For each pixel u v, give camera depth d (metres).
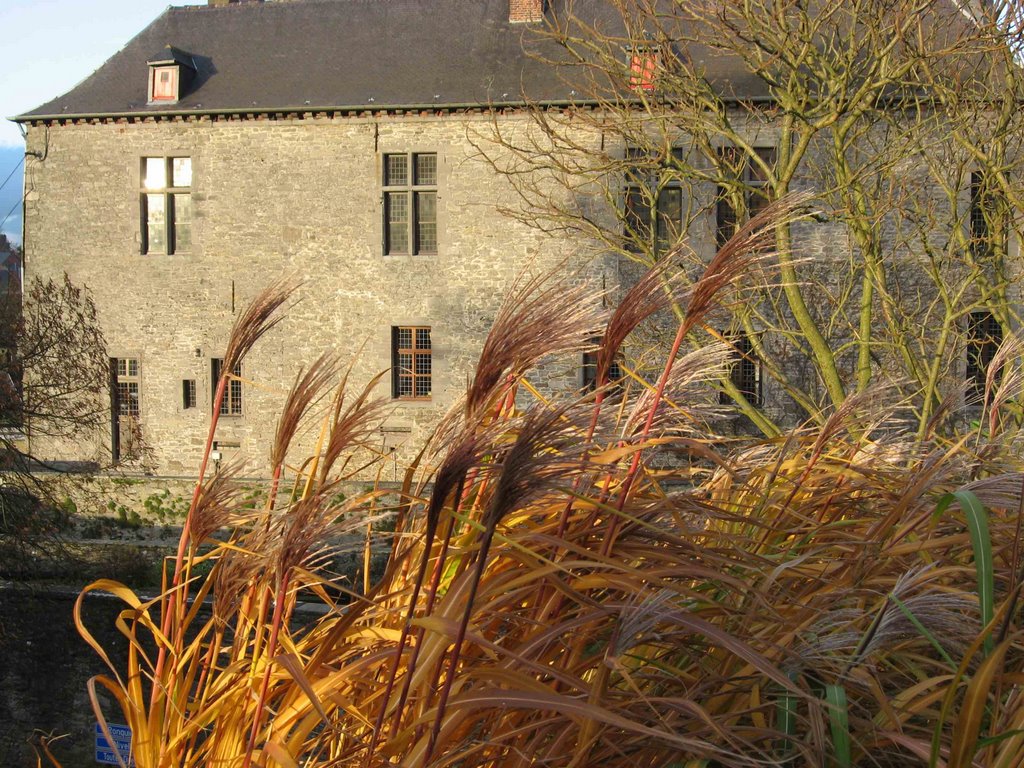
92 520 17.92
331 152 20.31
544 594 1.69
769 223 1.66
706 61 18.94
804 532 1.97
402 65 21.06
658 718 1.49
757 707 1.49
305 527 1.51
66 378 15.47
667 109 10.51
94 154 21.16
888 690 1.81
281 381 20.36
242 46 22.30
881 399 2.62
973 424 2.63
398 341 20.41
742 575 1.76
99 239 21.19
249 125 20.55
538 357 1.52
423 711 1.46
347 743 1.72
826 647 1.50
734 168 9.95
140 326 21.02
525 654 1.44
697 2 10.36
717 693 1.65
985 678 1.13
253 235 20.61
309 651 2.01
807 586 1.89
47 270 21.41
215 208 20.73
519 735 1.56
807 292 15.16
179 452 20.77
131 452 18.52
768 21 9.08
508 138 19.53
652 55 10.02
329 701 1.58
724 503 2.12
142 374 20.94
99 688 13.71
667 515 1.78
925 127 9.92
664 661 1.81
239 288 20.66
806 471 2.11
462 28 21.61
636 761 1.53
